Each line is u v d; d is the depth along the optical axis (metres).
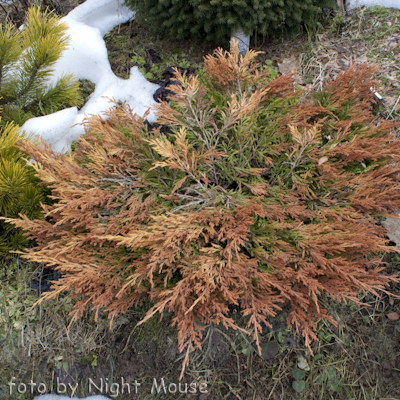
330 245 2.07
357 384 2.34
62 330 2.57
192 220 2.16
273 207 2.26
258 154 2.60
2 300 2.63
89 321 2.60
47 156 2.30
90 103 3.30
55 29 2.67
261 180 2.50
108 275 2.23
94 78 3.55
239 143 2.50
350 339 2.44
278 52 3.58
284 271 2.12
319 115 2.72
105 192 2.33
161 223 2.09
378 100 3.12
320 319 2.49
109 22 3.94
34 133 2.80
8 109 2.84
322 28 3.66
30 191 2.41
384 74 3.28
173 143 2.87
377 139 2.36
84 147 2.67
